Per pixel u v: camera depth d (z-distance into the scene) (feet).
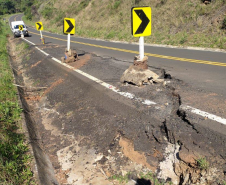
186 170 9.07
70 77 23.71
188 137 10.39
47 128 16.58
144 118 12.90
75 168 11.40
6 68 31.45
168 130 11.24
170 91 16.35
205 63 24.54
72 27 28.50
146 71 17.83
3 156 10.75
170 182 9.03
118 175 10.09
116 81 19.75
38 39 72.59
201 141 9.96
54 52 39.88
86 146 12.87
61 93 21.63
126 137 11.96
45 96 22.98
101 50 40.27
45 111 19.60
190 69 22.39
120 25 69.31
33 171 10.39
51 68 29.81
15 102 18.57
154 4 62.54
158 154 10.28
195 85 17.10
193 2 49.80
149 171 9.72
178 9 52.19
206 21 43.50
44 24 142.10
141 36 16.84
